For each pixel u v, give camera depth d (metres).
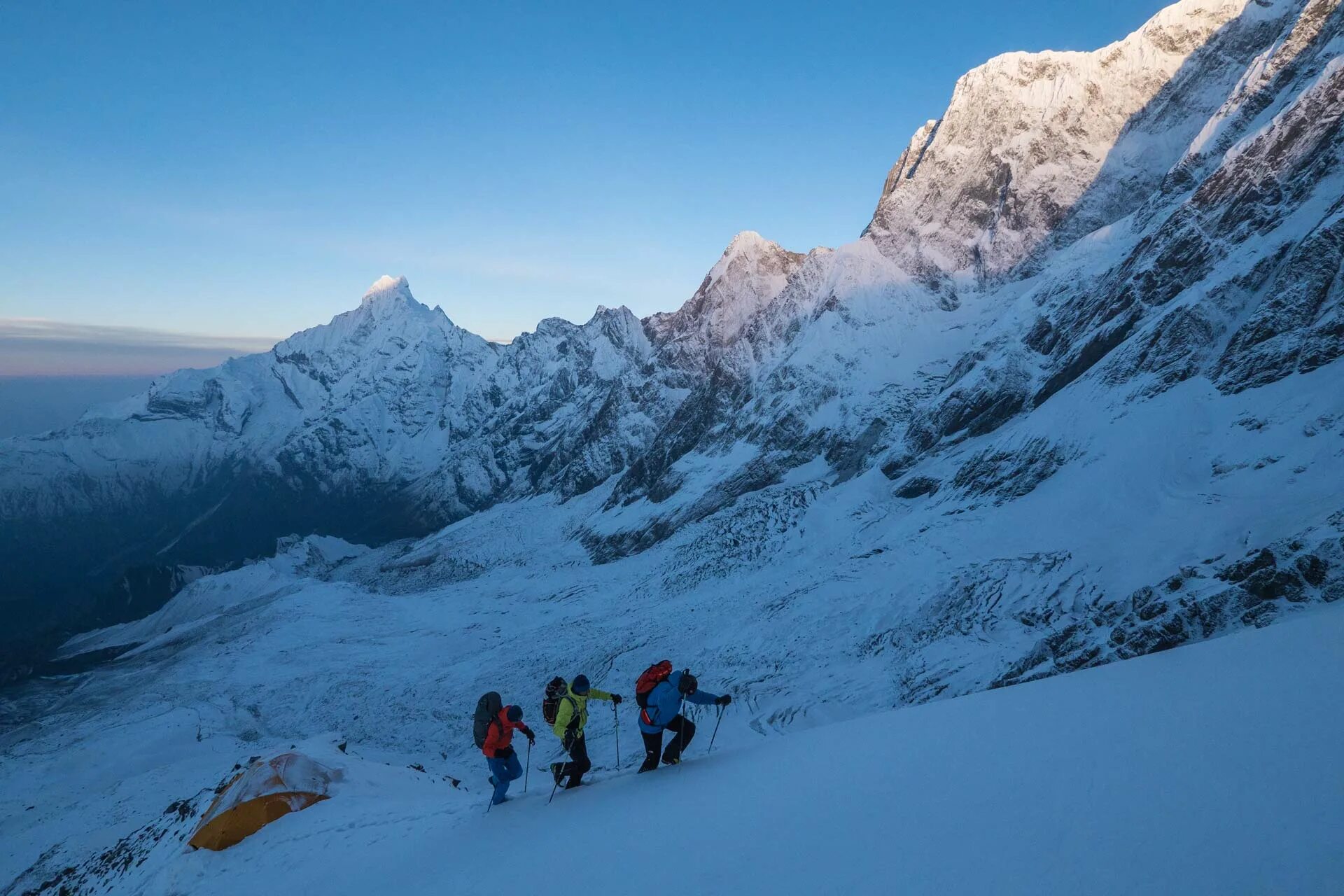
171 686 102.62
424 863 10.72
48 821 50.84
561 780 11.53
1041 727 6.78
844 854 5.33
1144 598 34.34
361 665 100.69
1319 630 7.52
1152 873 3.73
